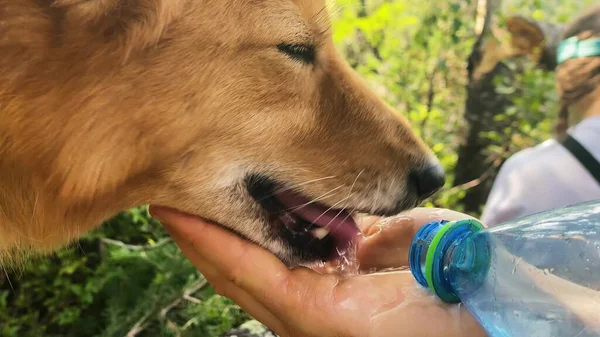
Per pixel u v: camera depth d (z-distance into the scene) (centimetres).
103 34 32
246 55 35
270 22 35
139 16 32
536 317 27
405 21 95
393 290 30
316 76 38
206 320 55
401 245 38
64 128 32
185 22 33
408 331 29
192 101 34
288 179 37
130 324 55
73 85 32
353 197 38
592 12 48
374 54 107
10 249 37
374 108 39
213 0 34
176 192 35
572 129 48
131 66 32
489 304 27
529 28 70
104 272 62
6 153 33
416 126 99
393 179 39
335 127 38
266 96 35
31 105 32
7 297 63
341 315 30
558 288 27
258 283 32
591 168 45
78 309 61
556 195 46
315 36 37
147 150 34
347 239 39
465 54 103
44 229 35
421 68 104
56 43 31
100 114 33
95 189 34
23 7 31
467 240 28
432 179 40
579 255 28
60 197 34
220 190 35
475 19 103
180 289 55
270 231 37
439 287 28
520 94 97
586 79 48
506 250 28
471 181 101
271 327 33
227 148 35
